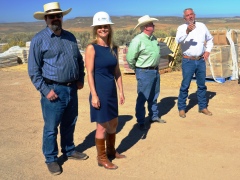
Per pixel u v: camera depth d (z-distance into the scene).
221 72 10.36
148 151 5.34
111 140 4.95
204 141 5.69
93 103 4.41
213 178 4.43
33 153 5.40
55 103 4.50
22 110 7.99
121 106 8.07
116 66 4.70
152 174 4.57
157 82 6.43
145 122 6.79
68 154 5.07
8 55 15.98
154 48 6.04
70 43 4.50
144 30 6.01
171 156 5.13
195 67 6.86
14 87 10.84
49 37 4.34
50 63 4.39
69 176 4.58
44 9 4.32
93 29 4.43
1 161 5.10
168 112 7.45
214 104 7.96
